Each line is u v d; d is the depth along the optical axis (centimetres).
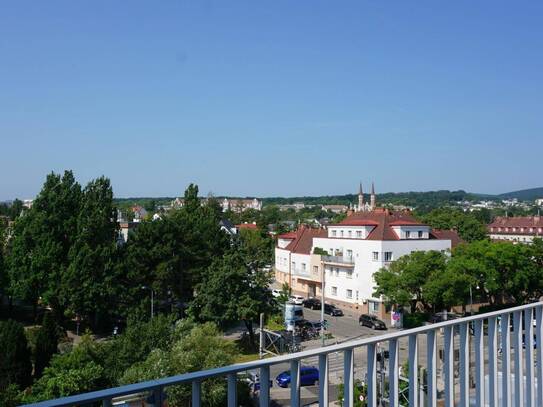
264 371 373
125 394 308
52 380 2159
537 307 582
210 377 346
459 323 498
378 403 568
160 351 2164
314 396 852
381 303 4625
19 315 4769
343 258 5116
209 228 4875
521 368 559
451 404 491
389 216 5091
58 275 4228
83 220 4331
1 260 4622
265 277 3644
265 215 14075
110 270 4169
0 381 2395
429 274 3900
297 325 4044
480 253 3862
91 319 4381
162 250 4322
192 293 4478
